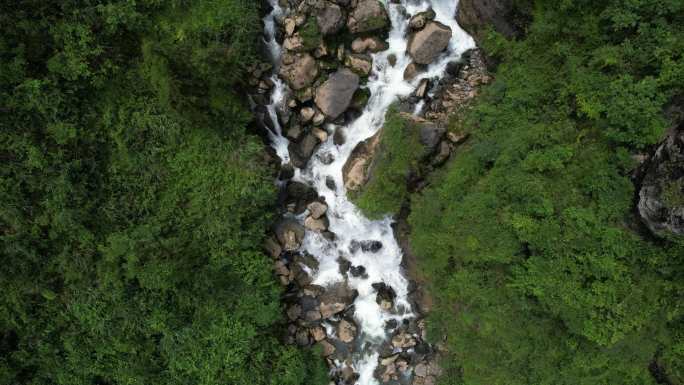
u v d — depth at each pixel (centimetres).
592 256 1077
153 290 1377
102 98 1319
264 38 1389
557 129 1177
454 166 1319
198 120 1307
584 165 1124
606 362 1154
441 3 1372
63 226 1302
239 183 1380
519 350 1226
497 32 1296
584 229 1080
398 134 1334
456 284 1292
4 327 1347
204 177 1377
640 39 1066
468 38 1378
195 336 1424
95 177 1345
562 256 1107
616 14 1076
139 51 1305
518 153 1195
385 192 1358
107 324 1381
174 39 1290
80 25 1234
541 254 1138
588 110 1116
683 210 933
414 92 1424
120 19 1238
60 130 1263
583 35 1148
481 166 1266
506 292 1208
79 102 1304
